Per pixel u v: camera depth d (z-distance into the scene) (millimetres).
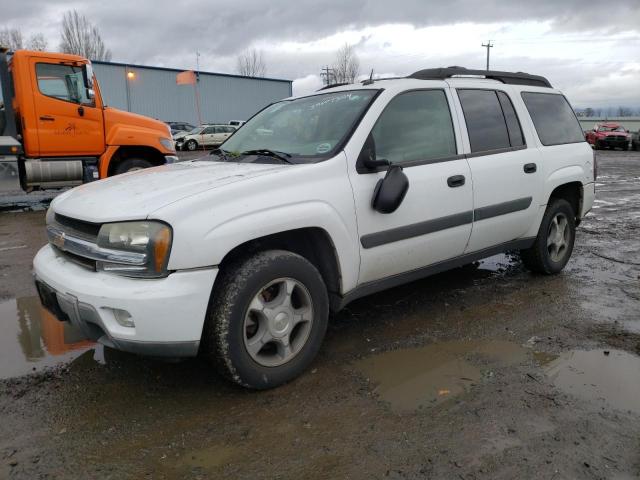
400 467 2350
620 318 4066
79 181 9859
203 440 2574
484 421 2682
